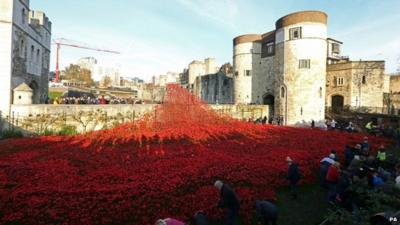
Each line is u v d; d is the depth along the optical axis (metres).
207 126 20.69
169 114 21.69
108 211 7.43
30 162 11.51
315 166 11.91
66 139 17.03
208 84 53.84
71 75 97.56
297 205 9.23
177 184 9.12
